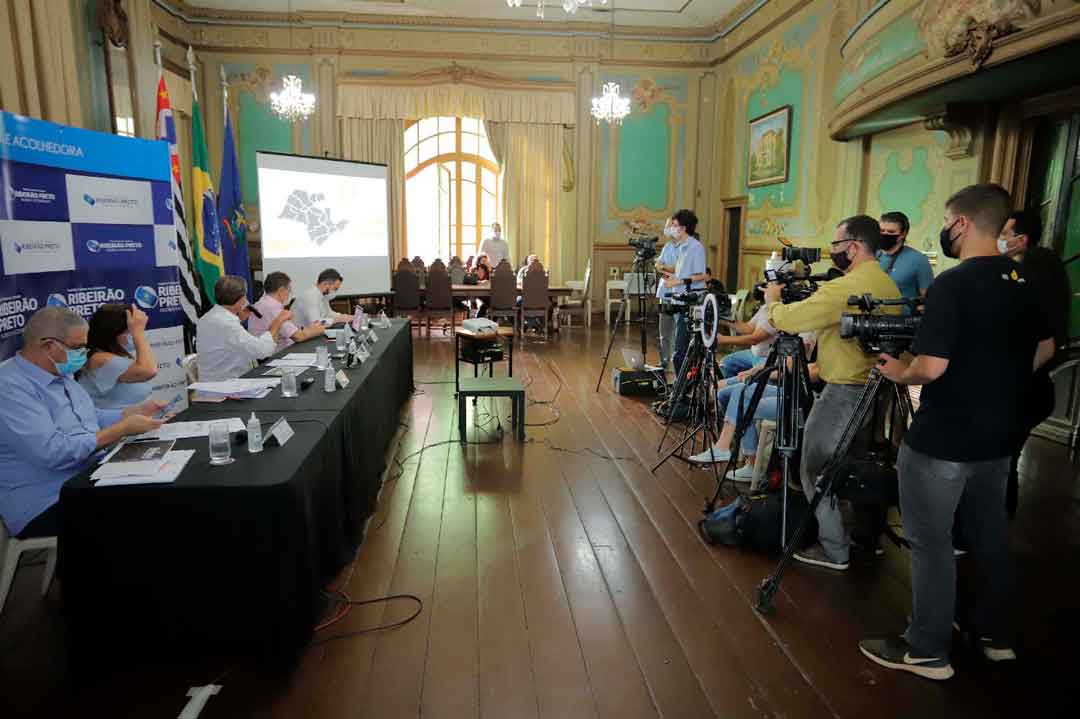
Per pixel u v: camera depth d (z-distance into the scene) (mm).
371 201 8344
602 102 8352
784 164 8125
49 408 2375
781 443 2869
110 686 2043
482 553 2936
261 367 3672
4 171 2924
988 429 1942
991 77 3693
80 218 3381
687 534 3148
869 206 6465
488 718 1938
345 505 2910
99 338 2969
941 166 5367
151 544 2002
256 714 1937
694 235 5500
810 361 3617
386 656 2213
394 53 9773
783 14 8086
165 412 4012
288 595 2051
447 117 9977
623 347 8188
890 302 2307
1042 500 3514
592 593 2619
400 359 5141
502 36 9914
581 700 2020
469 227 10766
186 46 9430
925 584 2092
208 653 2105
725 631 2383
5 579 2352
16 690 2037
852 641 2332
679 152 10414
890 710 1986
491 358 4801
